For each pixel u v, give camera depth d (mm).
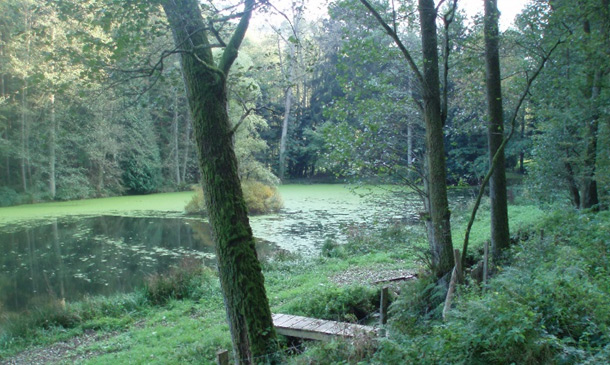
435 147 7426
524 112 16234
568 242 8602
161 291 10469
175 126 38406
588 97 11828
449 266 7215
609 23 10000
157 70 5414
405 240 13281
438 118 7426
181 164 40750
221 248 5109
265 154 45219
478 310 4000
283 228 18688
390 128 8961
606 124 11492
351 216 21734
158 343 7633
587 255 6633
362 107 8391
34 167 31359
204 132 5094
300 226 19125
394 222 15766
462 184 9641
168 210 25594
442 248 7285
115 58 5219
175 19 5109
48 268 13133
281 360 4980
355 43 7824
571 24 10523
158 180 38000
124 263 13570
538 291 4668
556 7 9703
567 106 12578
